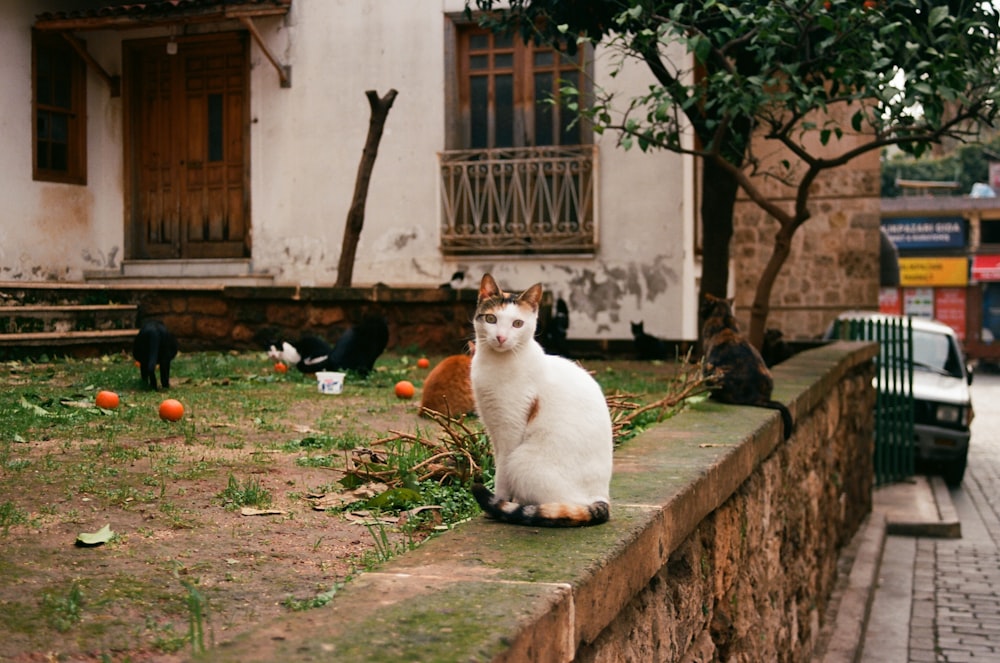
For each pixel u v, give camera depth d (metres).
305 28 13.69
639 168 12.84
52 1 13.78
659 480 3.40
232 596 2.52
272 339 9.47
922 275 39.34
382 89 13.48
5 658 2.07
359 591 2.12
